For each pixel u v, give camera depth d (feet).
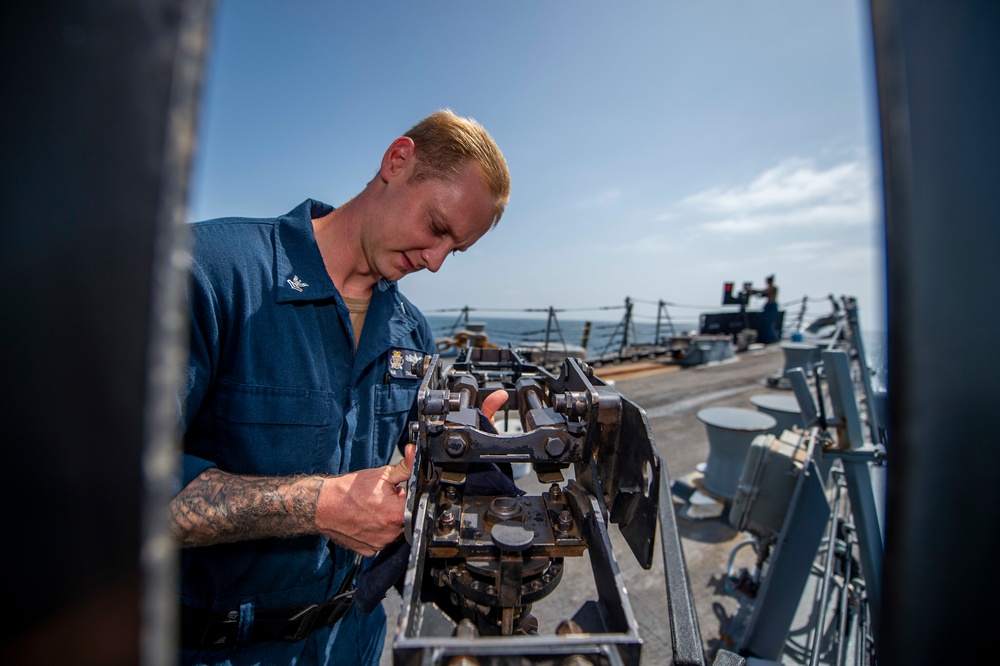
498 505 3.01
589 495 3.03
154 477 0.93
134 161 0.94
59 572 1.09
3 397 1.09
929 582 1.39
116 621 1.04
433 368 3.67
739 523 9.25
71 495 1.07
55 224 1.04
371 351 4.65
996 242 1.28
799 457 8.52
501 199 4.27
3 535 1.12
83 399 1.04
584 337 33.86
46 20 1.04
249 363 3.85
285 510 3.27
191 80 0.90
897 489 1.38
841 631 5.85
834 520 7.16
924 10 1.30
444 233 4.20
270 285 4.02
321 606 4.41
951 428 1.33
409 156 4.11
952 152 1.29
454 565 2.87
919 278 1.31
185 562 4.00
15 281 1.07
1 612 1.13
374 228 4.26
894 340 1.34
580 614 2.48
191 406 3.49
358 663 5.21
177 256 0.92
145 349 0.96
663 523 3.17
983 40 1.28
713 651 8.57
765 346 48.93
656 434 20.15
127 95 0.95
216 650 4.01
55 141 1.03
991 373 1.31
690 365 35.86
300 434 4.03
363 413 4.73
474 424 3.03
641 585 10.15
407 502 2.53
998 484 1.33
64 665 1.08
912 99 1.29
